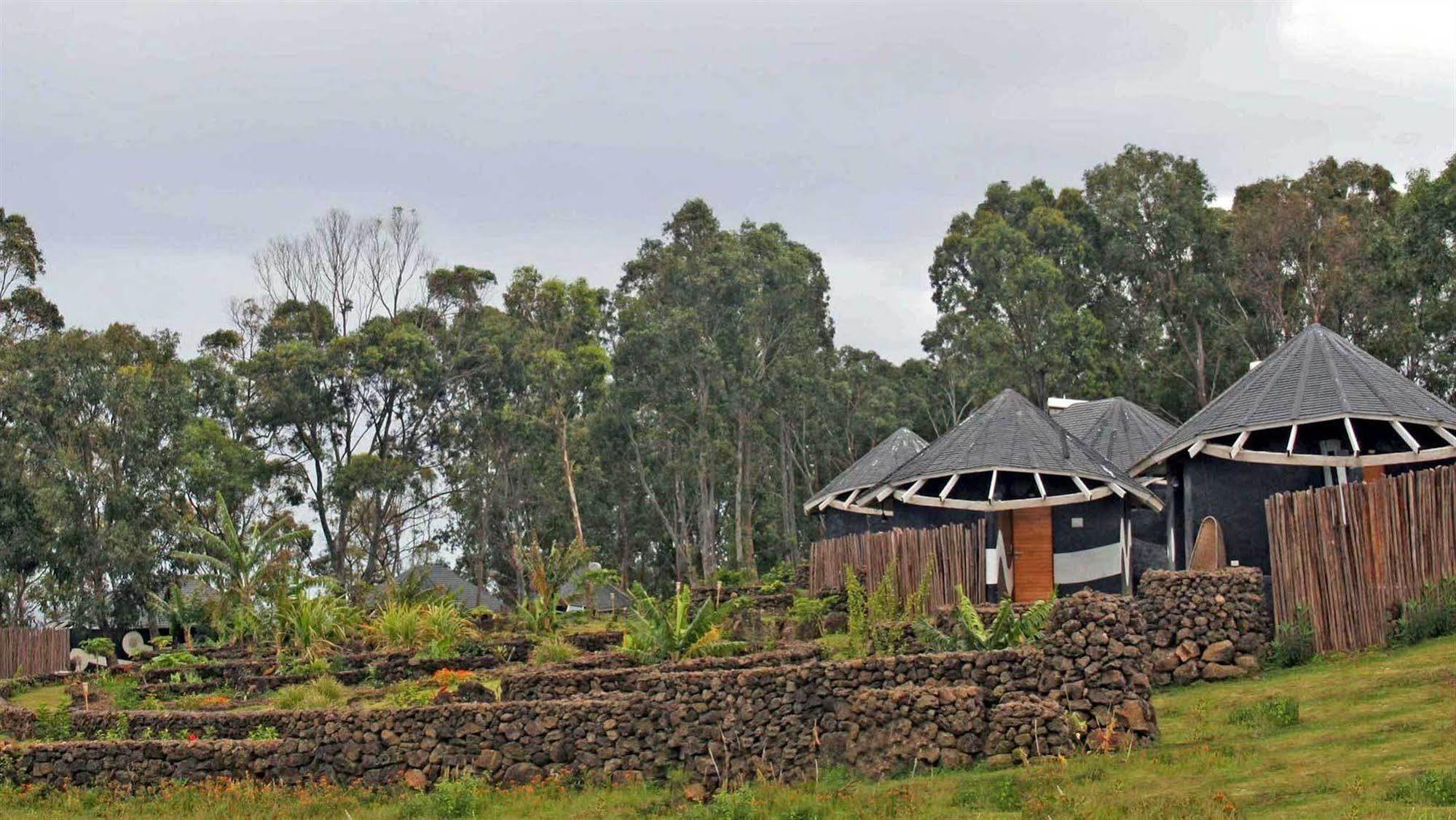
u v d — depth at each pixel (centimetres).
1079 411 3850
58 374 5688
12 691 3241
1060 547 3008
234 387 6525
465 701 2086
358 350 6550
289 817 1723
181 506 6012
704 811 1542
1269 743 1512
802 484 7656
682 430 6762
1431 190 5253
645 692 1767
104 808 1892
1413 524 1866
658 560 7619
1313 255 6172
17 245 6456
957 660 1648
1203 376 6438
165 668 3042
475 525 7300
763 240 6762
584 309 6806
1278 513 1917
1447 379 5609
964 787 1483
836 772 1622
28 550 5550
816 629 2783
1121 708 1579
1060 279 6275
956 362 6544
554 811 1639
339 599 3972
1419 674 1661
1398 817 1189
